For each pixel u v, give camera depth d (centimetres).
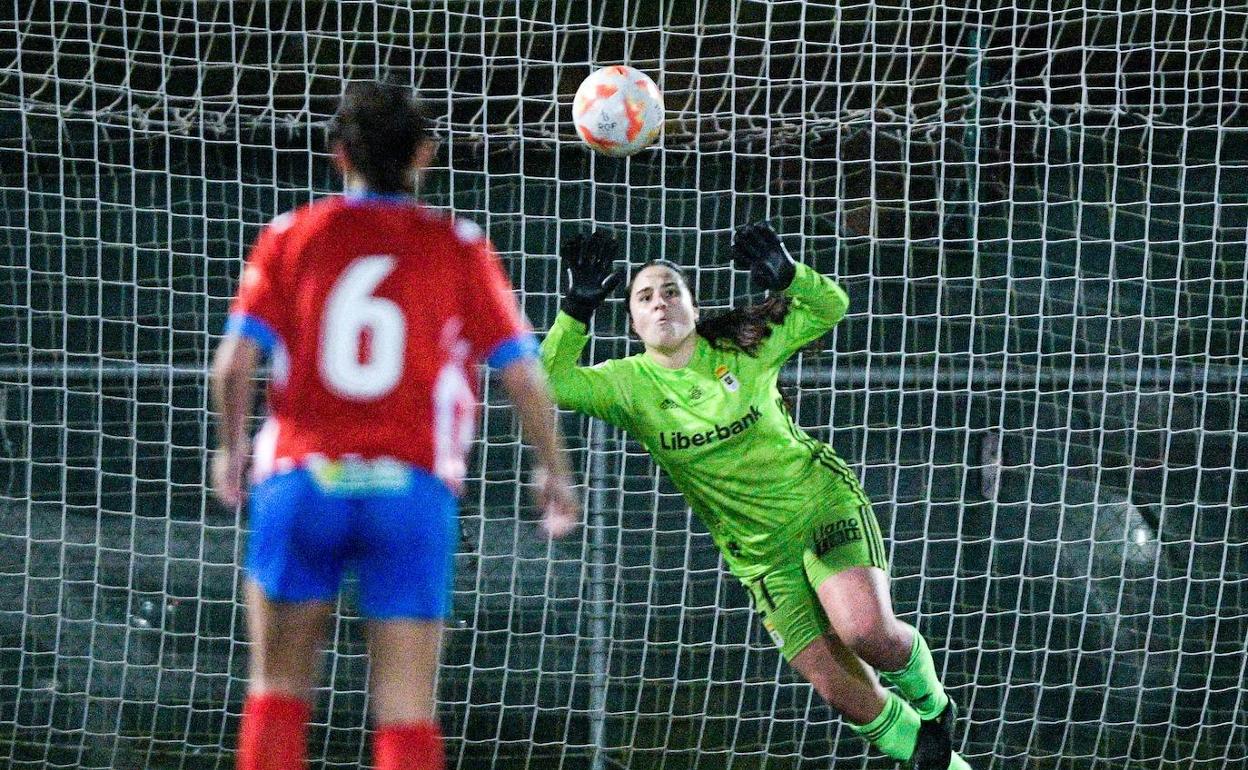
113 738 2573
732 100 2636
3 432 2716
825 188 3111
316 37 2820
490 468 2820
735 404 1841
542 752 2639
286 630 1034
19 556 2662
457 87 3212
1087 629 2739
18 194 2934
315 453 1013
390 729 1009
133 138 2797
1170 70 3247
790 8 3203
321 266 1038
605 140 1881
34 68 3094
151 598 2664
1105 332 2970
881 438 2870
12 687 2503
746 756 2658
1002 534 2797
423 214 1080
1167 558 2777
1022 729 2708
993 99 2672
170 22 3109
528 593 2705
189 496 2750
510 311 1079
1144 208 3056
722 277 3089
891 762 2673
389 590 1022
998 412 2880
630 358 1881
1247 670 2738
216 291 2972
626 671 2703
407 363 1026
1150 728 2706
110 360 2761
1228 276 3041
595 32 3178
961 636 2764
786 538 1869
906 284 2606
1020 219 3052
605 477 2659
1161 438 2856
